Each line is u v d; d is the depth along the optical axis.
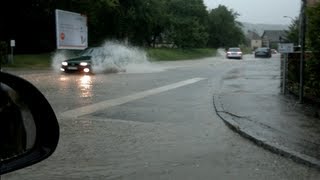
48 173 6.50
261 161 7.26
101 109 12.48
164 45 73.25
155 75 25.69
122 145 8.28
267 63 43.62
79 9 43.62
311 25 11.72
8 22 43.59
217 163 7.12
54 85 19.14
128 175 6.43
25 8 42.78
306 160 7.05
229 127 10.02
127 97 15.19
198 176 6.40
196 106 13.23
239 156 7.56
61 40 39.66
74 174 6.46
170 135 9.22
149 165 6.96
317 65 11.80
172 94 16.19
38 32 46.38
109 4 44.28
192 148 8.10
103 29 49.22
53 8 43.25
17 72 27.97
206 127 10.07
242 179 6.29
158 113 11.93
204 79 22.70
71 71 26.53
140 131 9.58
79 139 8.72
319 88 12.01
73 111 12.08
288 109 11.74
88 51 27.67
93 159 7.29
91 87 18.42
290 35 34.03
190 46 74.56
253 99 13.73
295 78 14.59
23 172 6.51
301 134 8.82
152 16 53.66
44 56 42.53
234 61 50.34
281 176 6.48
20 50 45.66
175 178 6.29
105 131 9.52
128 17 49.62
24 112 2.79
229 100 13.60
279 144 8.00
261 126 9.60
